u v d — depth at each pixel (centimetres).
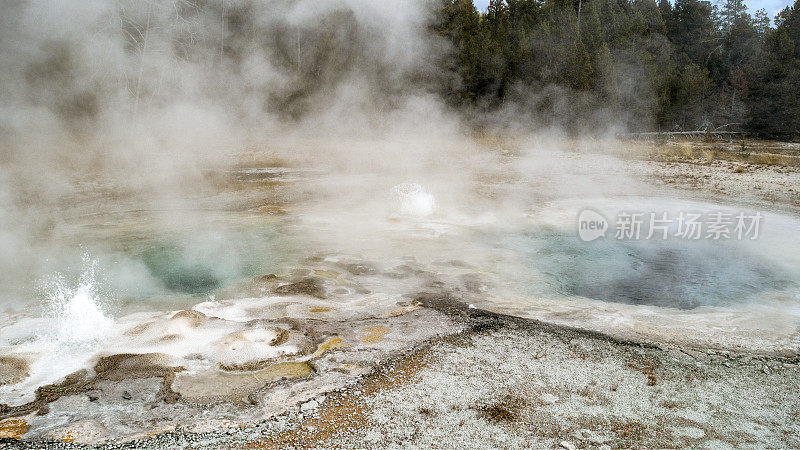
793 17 2809
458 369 308
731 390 289
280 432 253
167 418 264
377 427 255
